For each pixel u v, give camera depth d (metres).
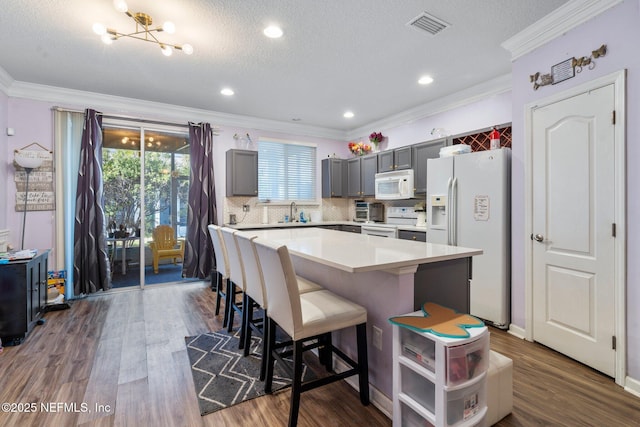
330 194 5.66
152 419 1.66
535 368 2.18
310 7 2.23
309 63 3.12
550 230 2.44
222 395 1.87
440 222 3.48
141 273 4.31
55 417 1.66
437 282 1.79
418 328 1.40
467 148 3.46
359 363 1.76
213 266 4.57
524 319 2.68
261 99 4.16
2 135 3.40
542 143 2.49
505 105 3.52
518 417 1.67
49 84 3.60
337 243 2.24
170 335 2.75
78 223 3.77
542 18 2.37
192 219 4.48
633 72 1.91
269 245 1.62
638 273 1.90
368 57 2.99
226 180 4.91
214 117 4.77
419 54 2.94
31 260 2.73
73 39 2.63
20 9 2.21
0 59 2.98
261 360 2.12
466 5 2.23
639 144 1.88
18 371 2.13
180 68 3.20
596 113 2.11
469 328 1.41
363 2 2.19
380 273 1.76
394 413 1.53
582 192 2.20
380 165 5.07
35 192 3.65
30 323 2.73
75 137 3.84
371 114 4.89
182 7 2.22
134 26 2.43
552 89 2.41
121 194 4.37
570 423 1.63
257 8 2.24
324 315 1.64
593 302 2.14
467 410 1.37
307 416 1.69
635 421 1.64
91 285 3.83
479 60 3.07
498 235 2.86
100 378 2.05
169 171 4.66
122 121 4.17
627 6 1.93
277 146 5.52
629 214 1.94
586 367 2.18
